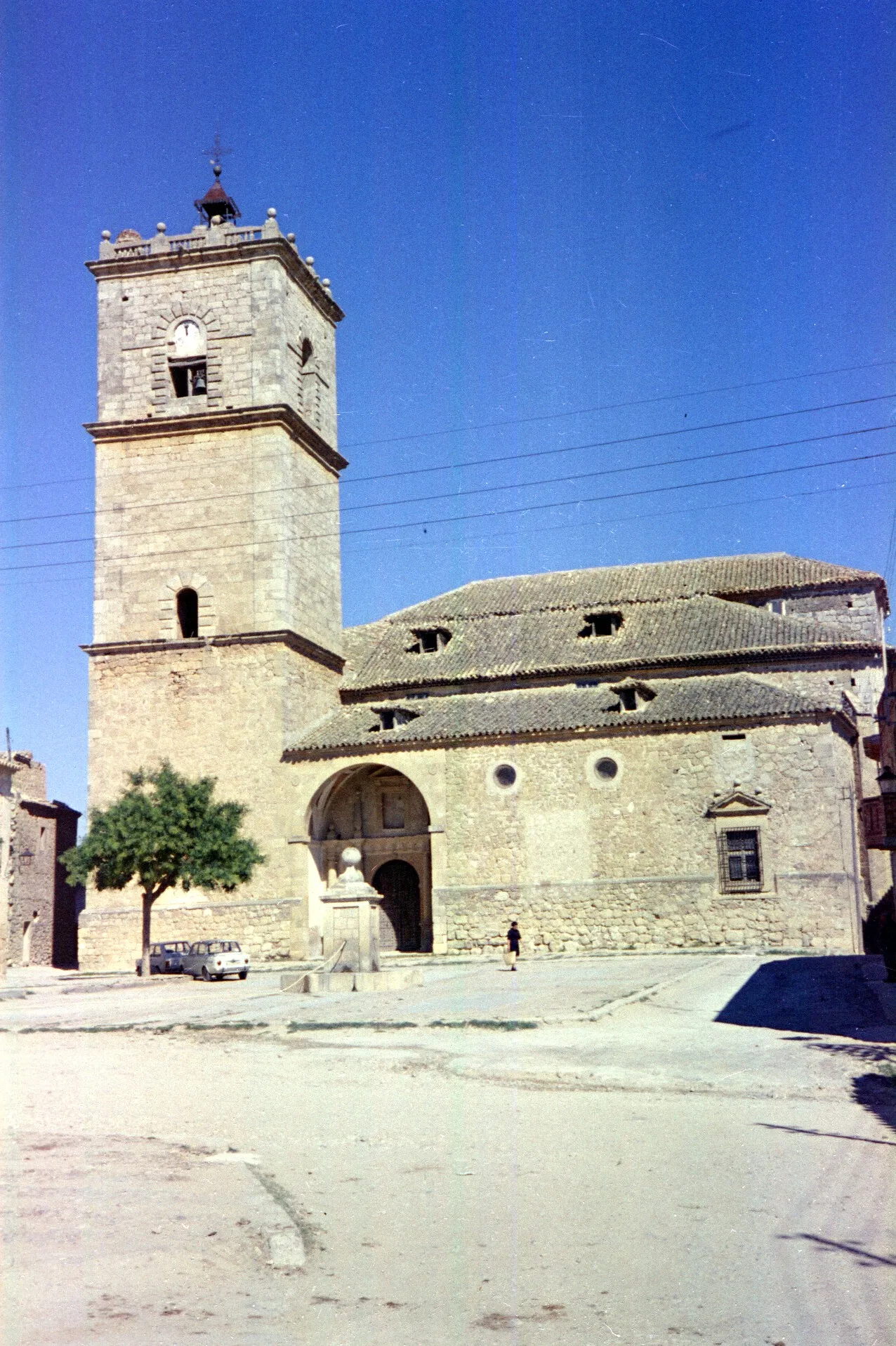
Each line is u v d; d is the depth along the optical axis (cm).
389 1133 1332
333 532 5541
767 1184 1073
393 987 3127
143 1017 2584
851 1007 2312
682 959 3828
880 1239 912
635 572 5788
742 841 4234
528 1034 2117
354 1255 893
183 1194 1038
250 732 4816
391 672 5331
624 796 4372
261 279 5094
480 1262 873
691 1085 1580
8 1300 777
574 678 4950
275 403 4997
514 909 4409
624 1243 910
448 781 4578
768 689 4438
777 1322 751
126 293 5225
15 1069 1888
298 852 4722
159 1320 748
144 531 5069
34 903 6116
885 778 2872
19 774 6188
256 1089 1658
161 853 4325
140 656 4966
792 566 5588
